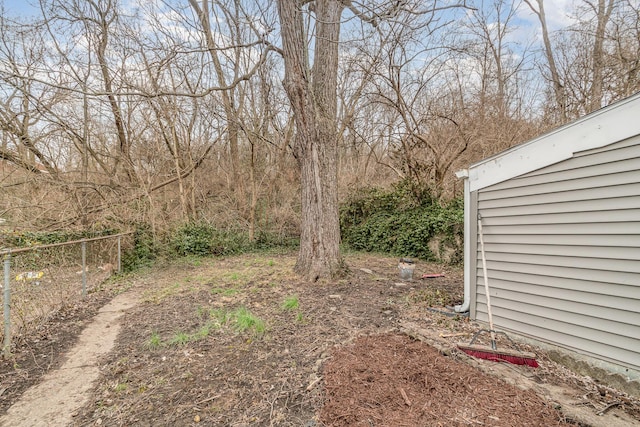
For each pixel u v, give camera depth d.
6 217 7.00
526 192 3.33
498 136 8.38
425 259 8.13
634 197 2.59
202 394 2.51
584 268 2.89
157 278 6.80
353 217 10.58
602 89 8.58
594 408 2.24
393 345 3.22
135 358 3.16
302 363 2.92
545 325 3.19
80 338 3.71
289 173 11.55
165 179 9.92
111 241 7.25
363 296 4.97
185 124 9.63
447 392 2.40
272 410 2.29
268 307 4.51
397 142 9.67
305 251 6.17
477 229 3.86
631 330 2.60
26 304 3.84
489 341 3.36
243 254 9.62
